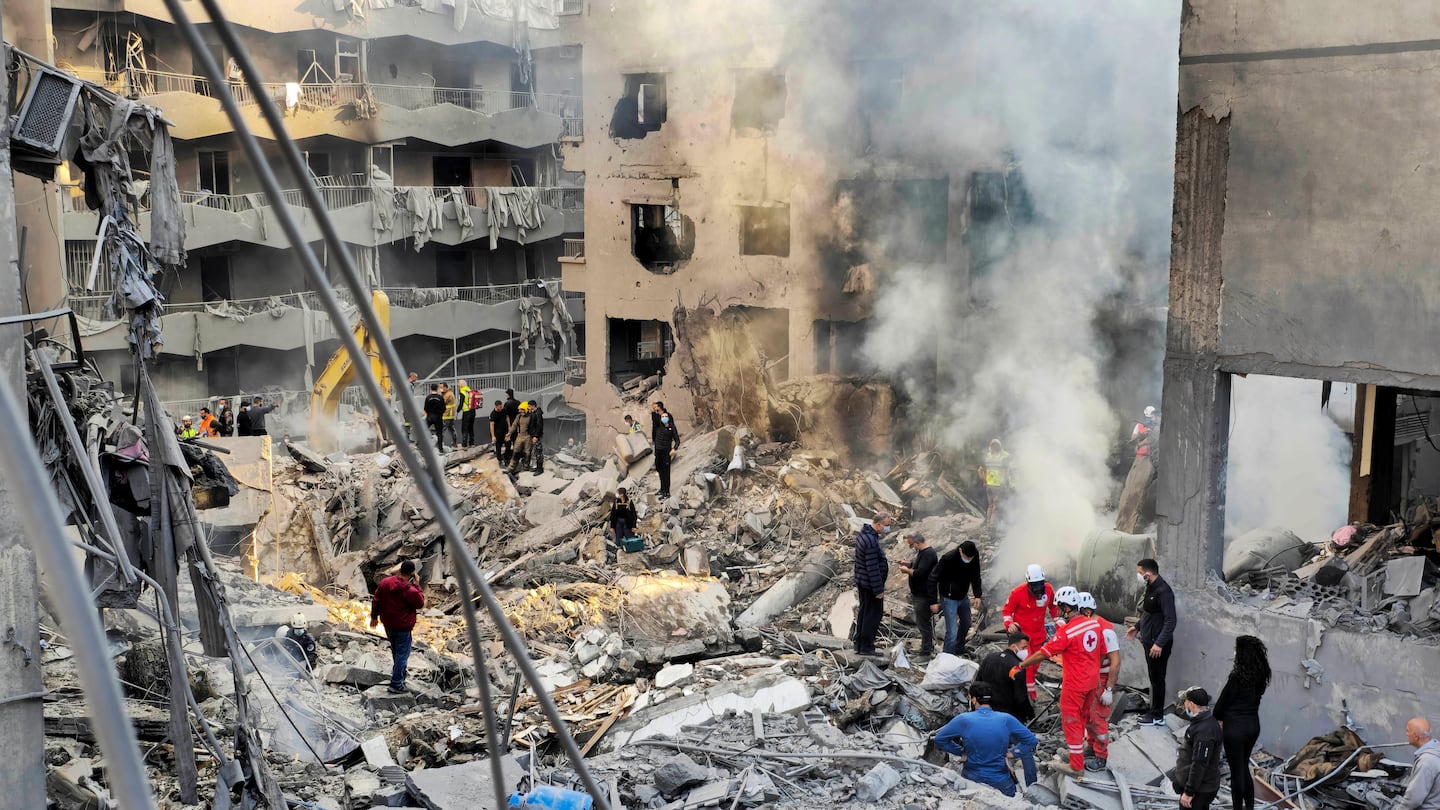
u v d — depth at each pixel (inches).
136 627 534.6
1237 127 511.5
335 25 1705.2
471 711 566.3
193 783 399.5
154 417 394.3
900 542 888.9
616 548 916.6
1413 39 462.6
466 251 1946.4
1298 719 504.7
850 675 604.4
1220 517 539.2
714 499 1007.0
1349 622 496.1
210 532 866.8
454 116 1836.9
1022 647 523.5
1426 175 467.5
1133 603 613.0
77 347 379.9
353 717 550.6
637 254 1374.3
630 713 559.5
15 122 340.8
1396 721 477.7
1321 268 496.7
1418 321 475.5
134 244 378.9
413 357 1893.5
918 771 451.5
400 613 589.3
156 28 1560.0
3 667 317.4
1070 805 456.8
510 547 984.3
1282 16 493.4
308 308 1674.5
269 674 566.9
